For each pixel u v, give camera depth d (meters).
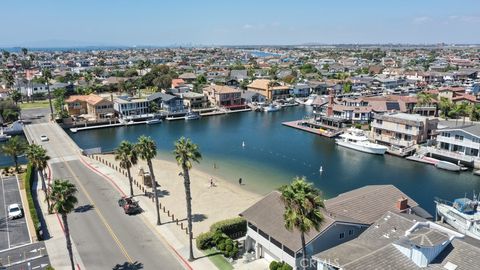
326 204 45.38
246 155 99.56
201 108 164.00
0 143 111.38
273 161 94.44
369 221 43.00
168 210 59.47
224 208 61.84
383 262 30.72
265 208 45.12
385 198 47.88
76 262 43.22
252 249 46.47
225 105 169.75
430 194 73.19
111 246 47.03
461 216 52.50
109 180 72.81
